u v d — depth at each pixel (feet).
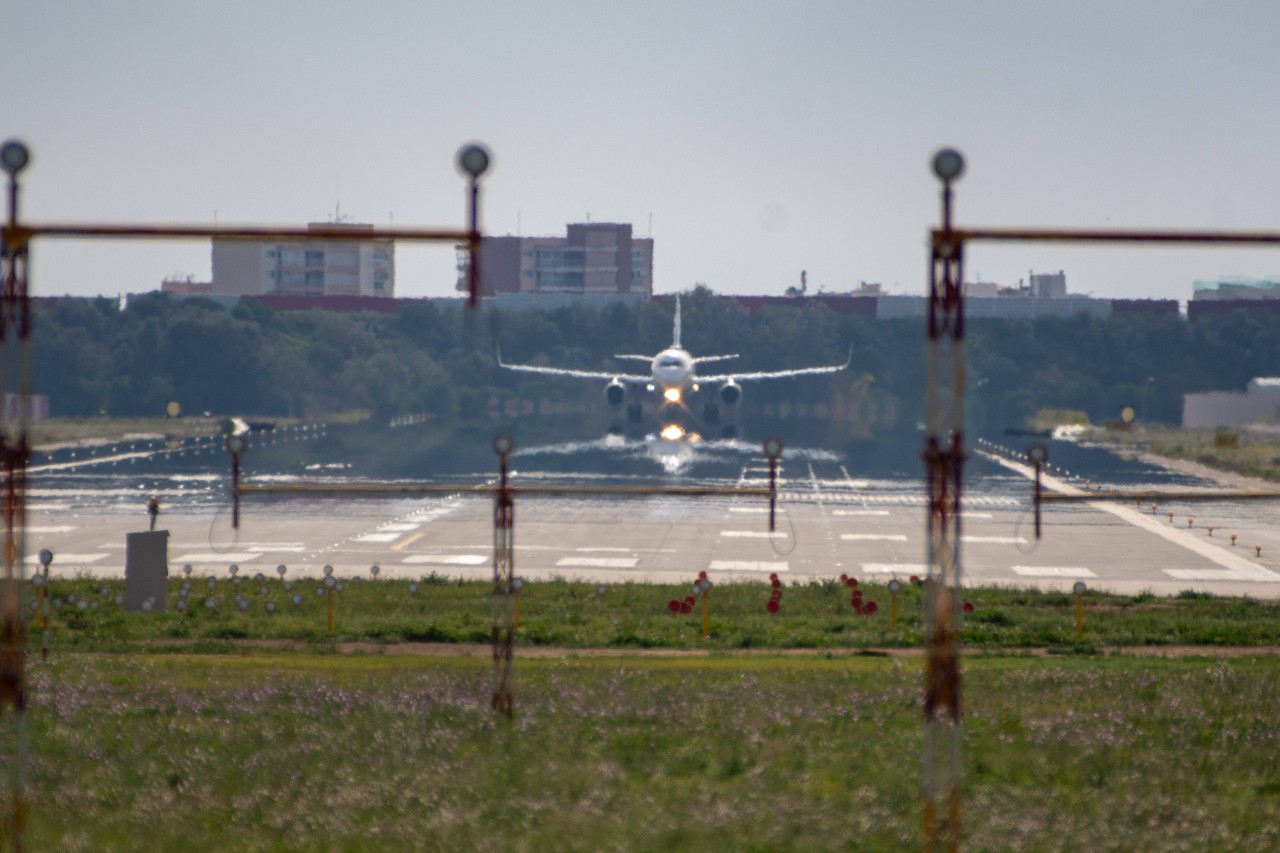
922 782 349.20
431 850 293.43
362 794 332.19
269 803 329.52
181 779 351.25
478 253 315.58
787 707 433.07
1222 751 389.60
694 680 480.23
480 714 417.08
